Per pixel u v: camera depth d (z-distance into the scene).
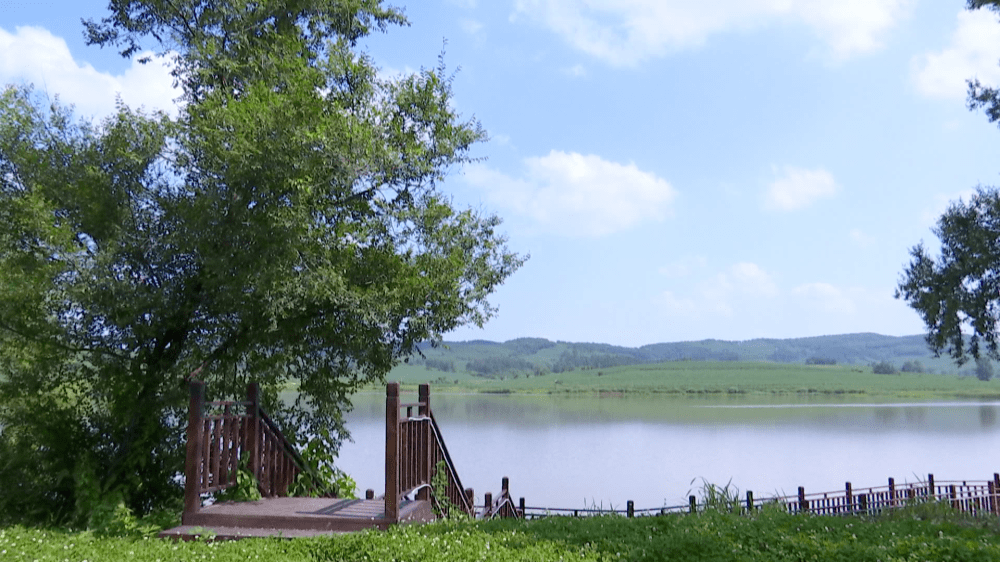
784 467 46.06
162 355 12.80
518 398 185.38
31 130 11.84
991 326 20.47
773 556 7.14
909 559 7.14
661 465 47.25
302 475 12.07
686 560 6.95
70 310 11.44
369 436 60.16
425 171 14.01
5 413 11.70
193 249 11.40
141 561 6.94
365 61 14.72
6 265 10.57
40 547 7.49
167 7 14.34
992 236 20.38
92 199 11.58
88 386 12.39
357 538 7.52
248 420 10.48
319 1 15.34
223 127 11.30
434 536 7.74
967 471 43.09
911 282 21.77
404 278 13.09
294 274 11.58
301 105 11.73
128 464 11.77
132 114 12.00
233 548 7.38
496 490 36.16
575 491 36.28
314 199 11.81
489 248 15.27
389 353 13.97
